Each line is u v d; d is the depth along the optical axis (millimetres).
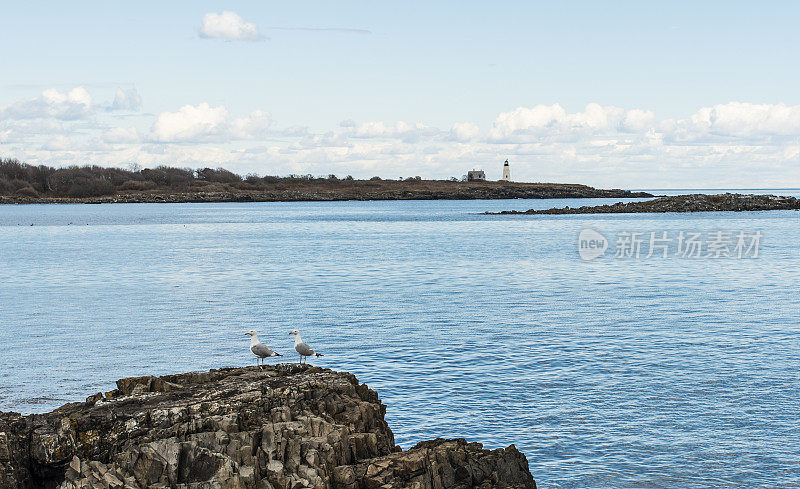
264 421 22500
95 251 127250
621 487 26344
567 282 80875
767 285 76938
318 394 24703
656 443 29844
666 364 41250
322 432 22266
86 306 64812
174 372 41094
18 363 42750
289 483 20281
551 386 37188
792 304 63219
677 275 87000
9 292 74875
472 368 40781
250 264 103312
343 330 52125
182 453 20312
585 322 54500
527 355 43594
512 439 30375
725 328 51656
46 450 20656
